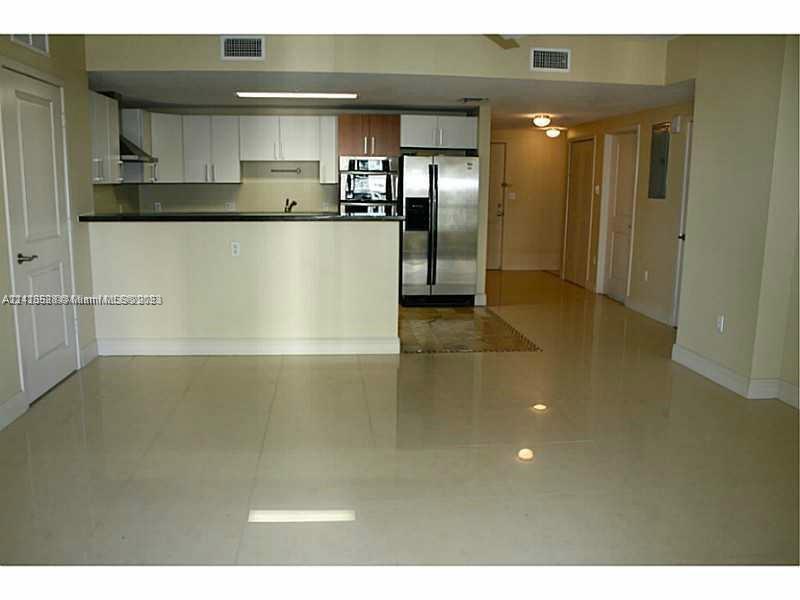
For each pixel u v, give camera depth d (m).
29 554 2.45
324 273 5.16
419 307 7.25
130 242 5.04
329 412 3.94
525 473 3.16
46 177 4.25
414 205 7.02
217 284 5.13
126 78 5.13
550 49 5.06
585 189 8.54
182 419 3.80
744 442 3.54
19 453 3.32
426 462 3.27
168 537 2.58
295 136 7.16
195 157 7.12
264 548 2.51
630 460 3.31
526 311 7.06
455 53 4.94
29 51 4.00
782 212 4.04
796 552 2.52
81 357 4.81
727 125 4.43
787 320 4.15
